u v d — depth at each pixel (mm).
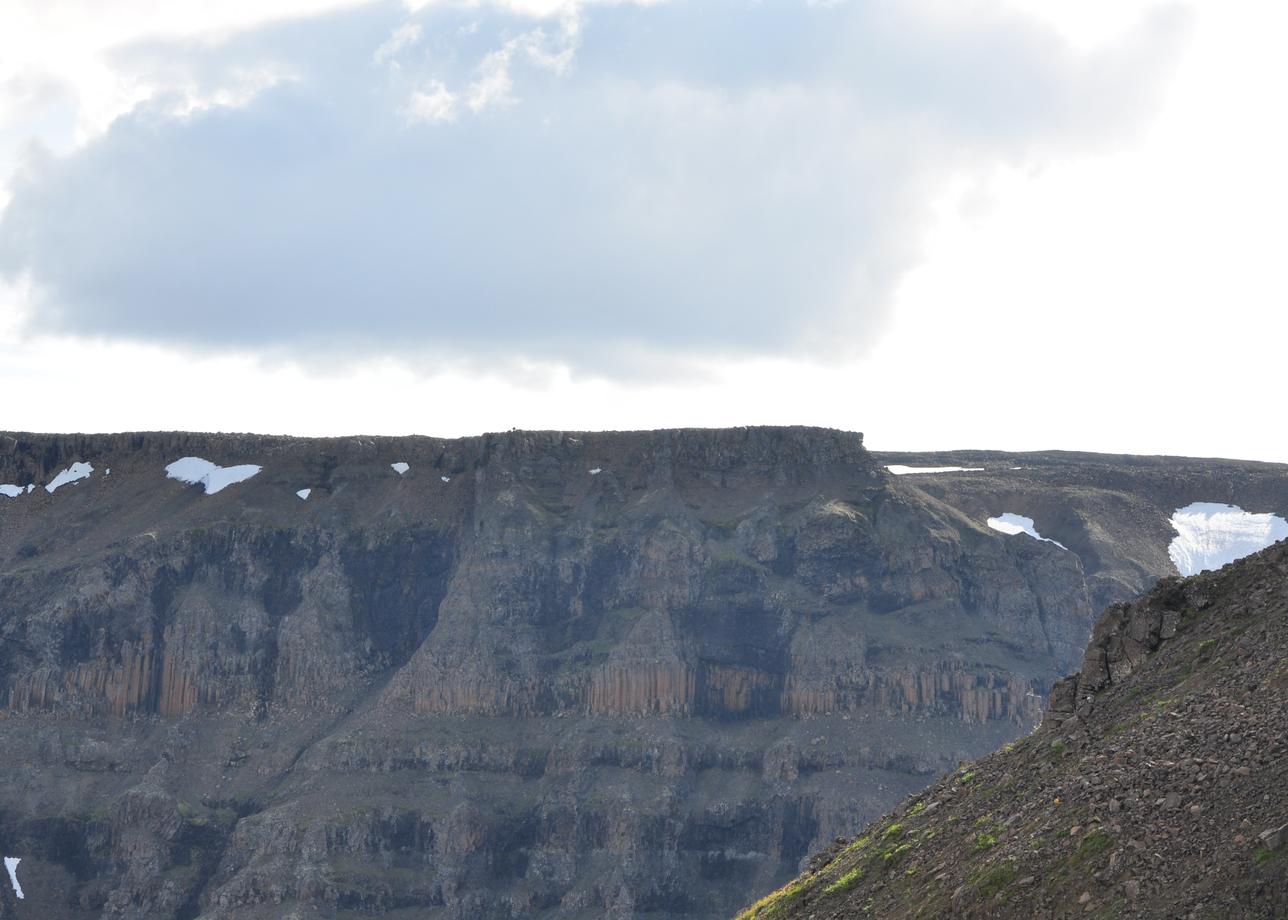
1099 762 139375
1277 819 118438
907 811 167500
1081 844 129625
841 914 151875
